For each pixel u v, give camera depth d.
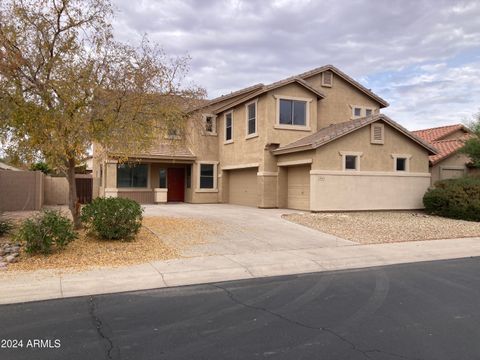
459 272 8.98
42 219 9.73
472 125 22.17
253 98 22.62
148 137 12.66
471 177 21.08
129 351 4.69
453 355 4.65
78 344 4.88
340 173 19.36
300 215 17.81
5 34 10.58
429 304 6.60
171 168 27.70
